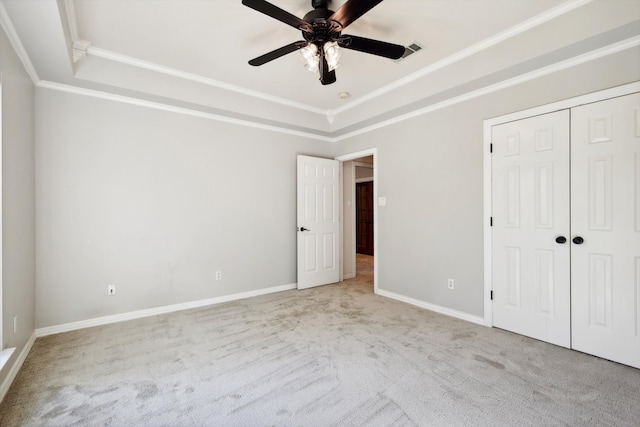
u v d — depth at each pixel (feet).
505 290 8.98
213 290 11.85
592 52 7.20
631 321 6.83
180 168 11.13
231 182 12.34
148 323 9.70
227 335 8.74
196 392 6.00
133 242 10.21
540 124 8.18
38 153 8.67
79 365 7.03
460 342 8.18
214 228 11.91
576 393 5.89
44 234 8.76
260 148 13.12
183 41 8.10
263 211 13.23
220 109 11.21
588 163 7.39
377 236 13.14
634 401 5.63
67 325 9.10
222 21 7.24
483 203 9.44
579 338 7.58
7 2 5.50
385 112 11.58
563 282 7.83
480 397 5.80
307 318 10.11
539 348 7.80
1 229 6.09
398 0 6.55
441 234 10.64
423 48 8.56
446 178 10.46
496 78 8.68
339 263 15.55
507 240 8.91
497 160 9.11
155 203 10.62
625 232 6.89
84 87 9.22
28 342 7.79
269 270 13.41
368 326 9.37
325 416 5.30
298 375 6.59
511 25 7.52
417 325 9.44
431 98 10.23
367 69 9.78
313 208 14.42
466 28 7.62
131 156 10.18
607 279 7.16
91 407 5.55
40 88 8.70
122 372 6.74
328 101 12.54
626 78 6.81
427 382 6.30
